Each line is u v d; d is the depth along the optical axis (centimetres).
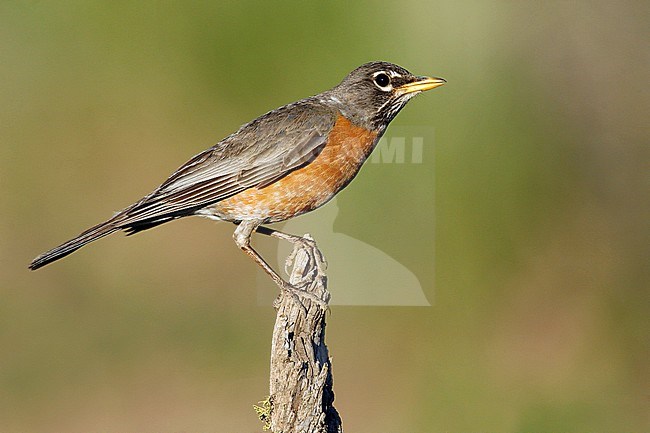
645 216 1546
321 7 1579
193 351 1434
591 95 1591
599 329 1446
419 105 1524
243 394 1350
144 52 1669
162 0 1669
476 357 1413
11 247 1570
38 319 1492
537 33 1595
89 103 1669
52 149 1641
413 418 1315
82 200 1614
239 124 1606
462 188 1506
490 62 1569
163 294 1520
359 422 1323
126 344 1449
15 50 1692
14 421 1328
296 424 734
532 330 1455
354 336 1405
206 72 1631
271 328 1467
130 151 1638
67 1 1698
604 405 1360
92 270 1546
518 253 1507
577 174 1569
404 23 1557
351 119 933
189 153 1622
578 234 1527
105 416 1316
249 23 1616
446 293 1448
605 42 1606
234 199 913
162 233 1573
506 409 1354
